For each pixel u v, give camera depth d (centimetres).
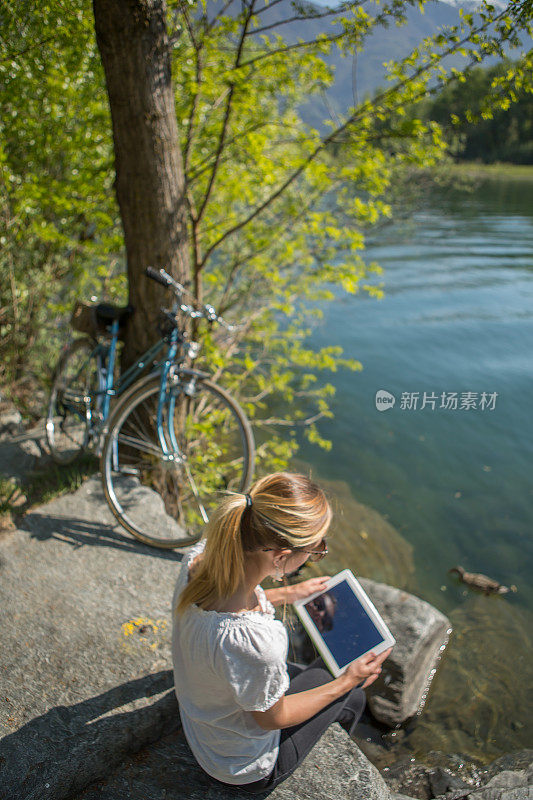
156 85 325
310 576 446
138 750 220
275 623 161
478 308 1104
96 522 331
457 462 638
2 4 408
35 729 212
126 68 317
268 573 162
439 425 712
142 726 219
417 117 425
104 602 276
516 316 1061
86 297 595
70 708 222
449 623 394
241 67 414
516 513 552
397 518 542
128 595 282
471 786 281
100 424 370
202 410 505
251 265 574
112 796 202
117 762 213
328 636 210
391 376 830
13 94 471
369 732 315
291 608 227
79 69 475
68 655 246
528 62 353
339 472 614
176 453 348
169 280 327
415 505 562
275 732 182
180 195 355
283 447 571
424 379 820
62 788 199
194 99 433
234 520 158
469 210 2342
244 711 168
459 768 294
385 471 618
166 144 338
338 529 515
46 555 302
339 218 563
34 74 468
